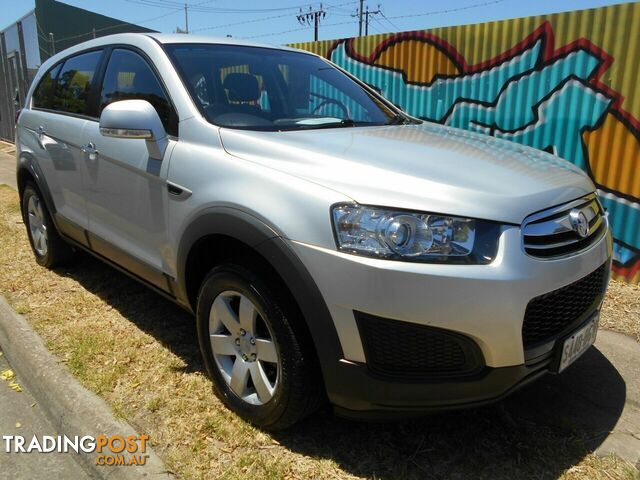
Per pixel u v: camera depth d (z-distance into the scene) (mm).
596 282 2404
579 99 4668
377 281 1896
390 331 1938
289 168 2230
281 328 2176
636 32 4242
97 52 3691
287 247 2068
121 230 3191
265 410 2367
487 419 2578
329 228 1985
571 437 2443
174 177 2627
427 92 5891
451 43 5559
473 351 1943
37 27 14484
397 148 2420
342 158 2199
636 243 4469
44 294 3990
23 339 3285
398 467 2266
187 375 2922
